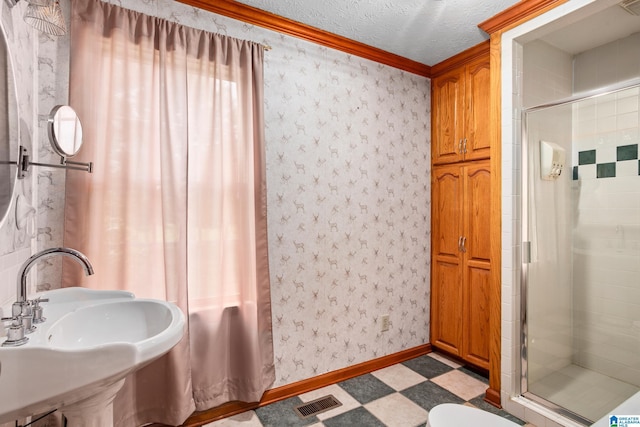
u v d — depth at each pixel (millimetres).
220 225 1836
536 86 2199
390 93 2598
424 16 2033
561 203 2215
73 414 938
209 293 1809
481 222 2441
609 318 2111
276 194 2092
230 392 1899
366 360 2488
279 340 2107
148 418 1670
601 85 2328
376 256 2535
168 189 1662
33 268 1410
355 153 2418
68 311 1155
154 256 1685
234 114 1881
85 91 1489
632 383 2008
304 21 2092
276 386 2102
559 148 2162
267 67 2055
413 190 2740
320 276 2268
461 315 2578
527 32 1896
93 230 1519
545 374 2113
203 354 1797
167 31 1713
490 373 2098
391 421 1896
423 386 2281
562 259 2221
